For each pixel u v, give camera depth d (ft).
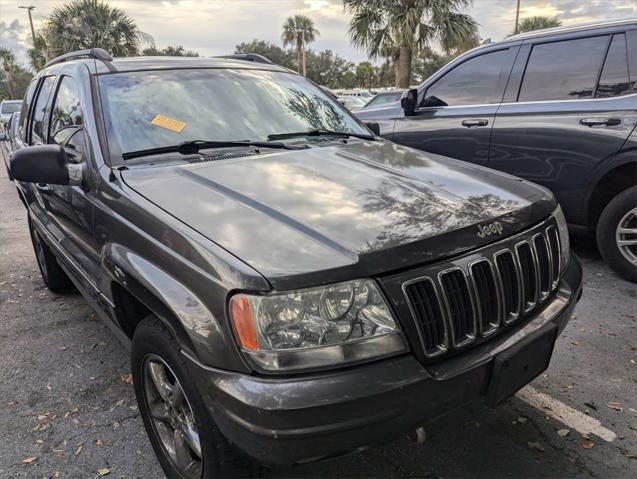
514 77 15.47
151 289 6.21
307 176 7.63
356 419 5.24
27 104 14.26
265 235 5.95
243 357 5.34
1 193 30.89
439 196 7.06
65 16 71.15
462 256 6.08
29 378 10.30
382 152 9.29
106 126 8.65
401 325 5.57
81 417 9.05
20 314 13.28
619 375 9.67
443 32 48.01
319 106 11.20
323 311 5.33
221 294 5.48
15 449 8.30
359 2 50.21
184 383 6.03
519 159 15.28
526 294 6.74
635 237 13.48
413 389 5.44
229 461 5.99
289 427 5.11
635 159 12.91
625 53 13.41
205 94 9.88
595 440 8.02
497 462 7.63
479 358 5.95
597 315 11.98
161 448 7.44
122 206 7.30
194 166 7.97
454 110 16.84
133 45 74.33
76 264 9.53
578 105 13.99
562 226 7.90
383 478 7.38
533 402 8.93
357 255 5.55
